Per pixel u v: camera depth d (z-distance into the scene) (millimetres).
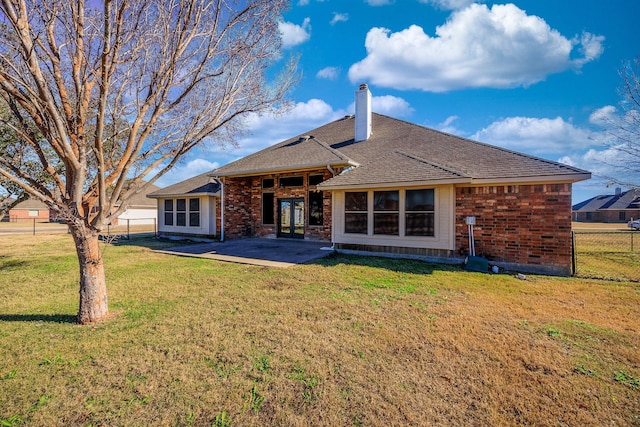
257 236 14695
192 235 15133
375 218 9445
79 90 3793
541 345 3537
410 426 2291
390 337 3762
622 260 9758
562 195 7340
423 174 8359
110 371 3018
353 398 2609
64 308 4984
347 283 6340
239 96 5176
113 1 3674
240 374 2973
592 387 2754
